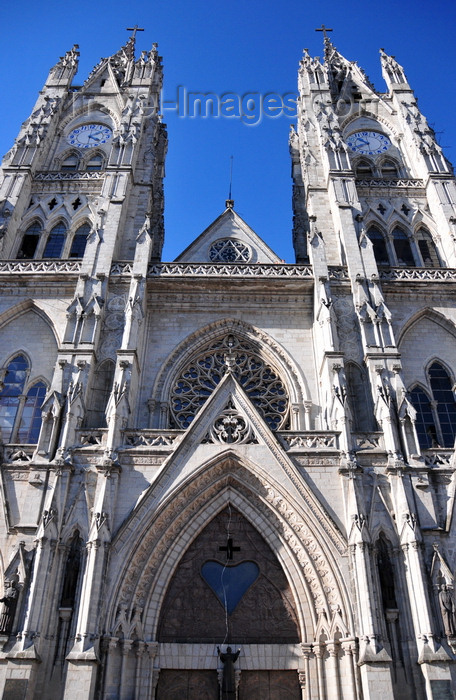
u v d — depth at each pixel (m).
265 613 29.66
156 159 60.41
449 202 49.03
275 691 27.94
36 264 43.38
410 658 26.75
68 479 30.95
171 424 38.03
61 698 25.70
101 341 38.78
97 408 36.56
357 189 52.22
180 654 28.55
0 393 38.69
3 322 41.47
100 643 26.73
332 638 27.47
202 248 49.44
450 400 39.06
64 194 51.22
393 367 36.09
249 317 41.75
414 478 31.42
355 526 29.20
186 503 31.38
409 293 42.34
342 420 33.22
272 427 38.19
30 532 29.47
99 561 28.02
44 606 27.23
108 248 42.81
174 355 40.16
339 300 40.81
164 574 30.09
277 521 31.11
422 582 27.95
